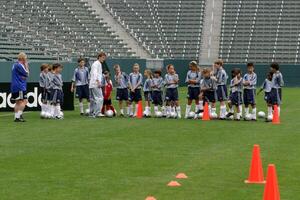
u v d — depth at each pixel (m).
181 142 19.08
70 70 41.12
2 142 18.72
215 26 69.19
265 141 19.55
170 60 59.66
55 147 17.69
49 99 27.27
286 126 24.72
